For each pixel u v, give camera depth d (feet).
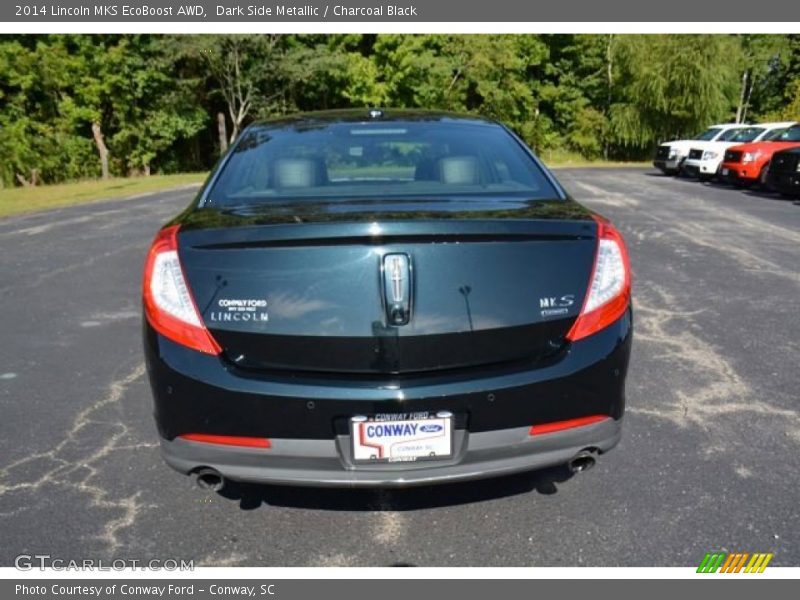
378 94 123.34
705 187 56.39
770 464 9.66
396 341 6.91
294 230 6.82
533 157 9.91
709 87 125.29
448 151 9.64
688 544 7.91
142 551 7.91
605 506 8.68
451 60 125.90
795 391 12.25
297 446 7.00
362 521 8.48
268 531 8.29
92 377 13.30
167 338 7.12
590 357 7.31
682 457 9.89
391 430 6.96
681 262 23.61
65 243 28.81
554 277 7.24
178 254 7.11
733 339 15.15
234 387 6.92
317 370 6.99
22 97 103.55
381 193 8.66
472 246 7.02
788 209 39.22
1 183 80.33
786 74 159.12
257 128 10.63
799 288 19.79
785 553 7.73
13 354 14.66
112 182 73.31
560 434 7.35
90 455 10.15
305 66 115.44
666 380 12.80
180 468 7.38
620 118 135.74
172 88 119.34
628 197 47.29
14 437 10.73
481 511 8.63
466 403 6.97
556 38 148.56
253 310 6.96
